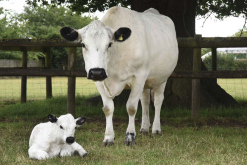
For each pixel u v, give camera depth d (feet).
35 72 23.90
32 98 40.06
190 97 28.78
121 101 29.22
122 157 13.20
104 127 20.43
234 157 13.09
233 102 31.65
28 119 23.35
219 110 26.50
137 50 15.43
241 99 36.83
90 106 28.71
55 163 11.99
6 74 24.02
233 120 23.65
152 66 17.40
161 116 24.99
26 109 26.50
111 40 13.84
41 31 120.26
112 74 15.17
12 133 17.95
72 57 23.70
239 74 22.63
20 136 17.15
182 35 29.25
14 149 14.37
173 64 19.38
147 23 17.69
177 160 12.60
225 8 31.55
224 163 12.37
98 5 34.35
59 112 26.25
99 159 12.73
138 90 16.05
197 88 23.52
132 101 16.08
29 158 12.89
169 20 20.85
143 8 29.45
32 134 13.71
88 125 20.74
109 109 15.64
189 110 26.53
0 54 108.78
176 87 29.14
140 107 28.09
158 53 17.53
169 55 18.60
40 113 25.76
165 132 19.25
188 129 19.83
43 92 49.11
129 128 16.10
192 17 29.84
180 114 25.36
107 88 15.34
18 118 23.80
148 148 14.78
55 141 12.93
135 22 16.12
